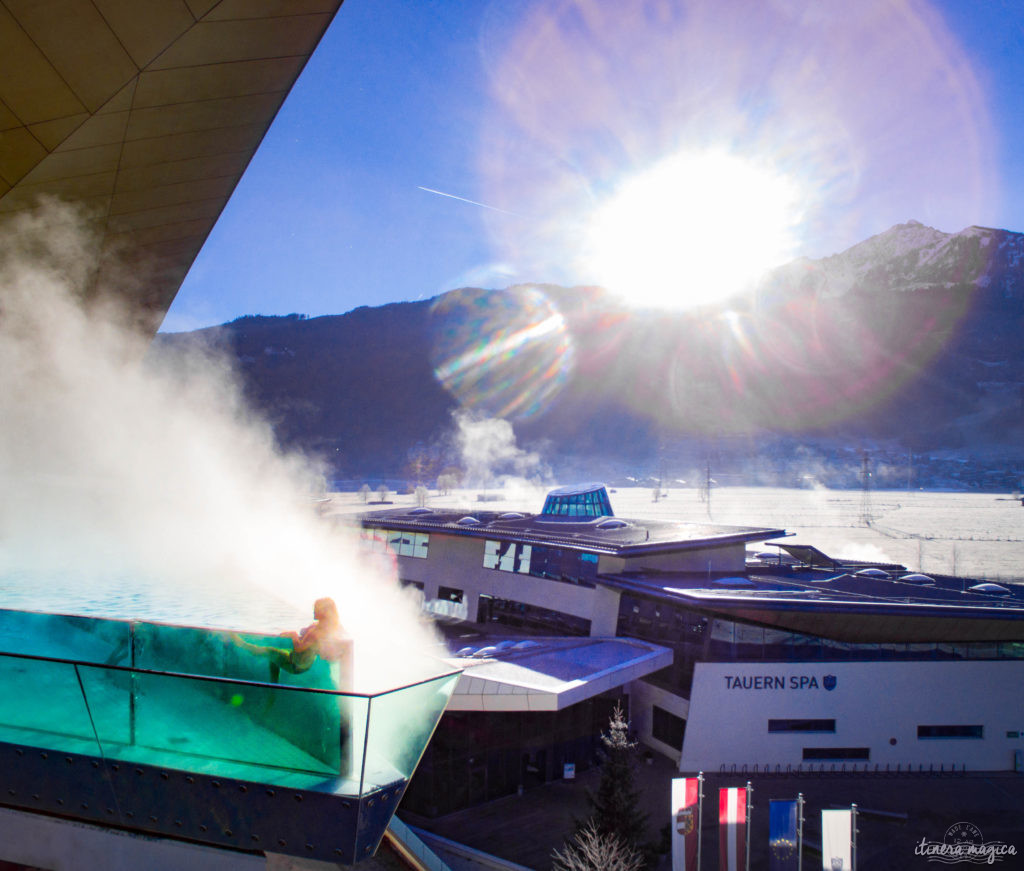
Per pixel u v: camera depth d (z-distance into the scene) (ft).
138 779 27.66
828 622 135.44
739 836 85.56
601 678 122.62
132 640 30.45
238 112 55.36
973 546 593.83
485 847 109.40
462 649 142.31
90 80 44.75
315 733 26.22
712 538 176.24
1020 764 138.41
